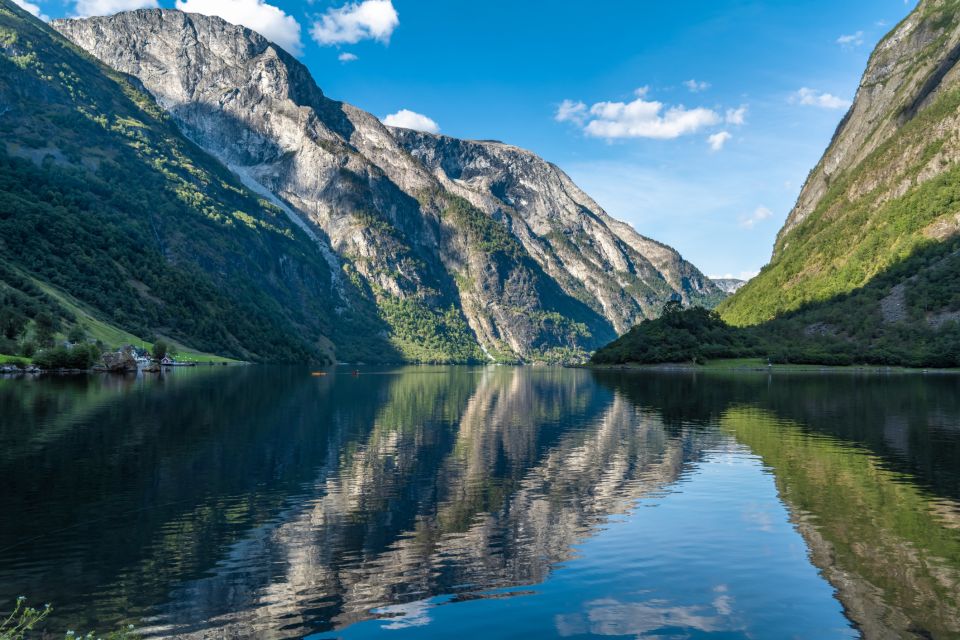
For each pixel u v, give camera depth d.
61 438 55.09
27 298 183.12
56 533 29.47
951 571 25.27
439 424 71.12
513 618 21.03
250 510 33.78
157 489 37.88
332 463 46.81
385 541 28.80
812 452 51.84
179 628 20.19
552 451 52.81
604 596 22.86
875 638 19.70
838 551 27.55
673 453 51.72
